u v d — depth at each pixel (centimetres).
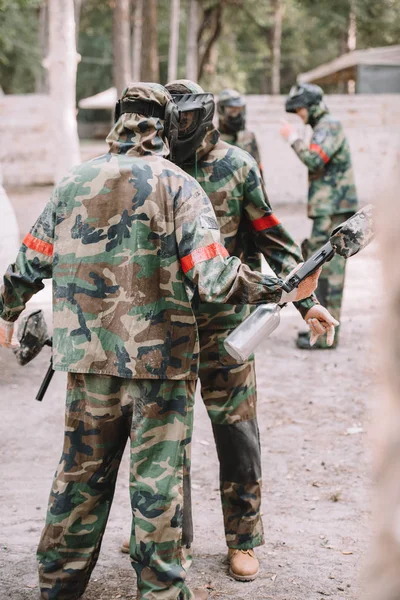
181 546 455
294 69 7069
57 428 879
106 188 430
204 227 426
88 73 7869
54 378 1064
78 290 432
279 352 1185
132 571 549
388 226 146
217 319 522
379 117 3234
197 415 929
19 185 3369
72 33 1673
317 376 1064
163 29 5925
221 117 1172
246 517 537
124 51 2759
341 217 1127
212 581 538
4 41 4984
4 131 3350
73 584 448
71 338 434
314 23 6153
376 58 3838
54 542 446
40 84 5766
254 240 540
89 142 5734
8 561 561
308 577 542
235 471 534
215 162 522
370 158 3256
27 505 675
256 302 426
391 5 5122
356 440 830
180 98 512
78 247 433
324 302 1166
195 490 716
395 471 149
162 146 446
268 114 3241
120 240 427
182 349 433
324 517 650
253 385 539
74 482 443
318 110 1116
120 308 426
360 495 695
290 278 422
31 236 448
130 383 432
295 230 2472
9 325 465
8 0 2188
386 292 147
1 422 891
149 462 431
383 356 149
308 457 789
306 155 1099
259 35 5681
